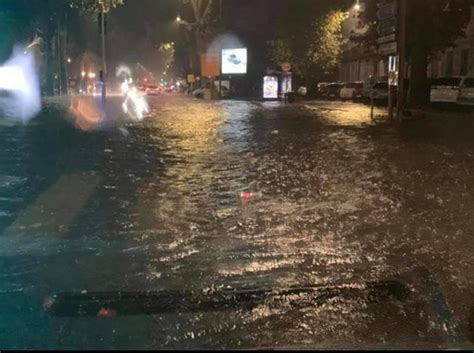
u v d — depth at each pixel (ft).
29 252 22.85
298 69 193.98
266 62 222.07
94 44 280.31
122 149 54.03
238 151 53.72
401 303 18.01
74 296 18.30
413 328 16.17
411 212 30.07
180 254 22.77
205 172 41.96
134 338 15.26
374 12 127.75
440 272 20.90
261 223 27.68
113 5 105.81
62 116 95.45
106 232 25.91
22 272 20.49
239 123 85.81
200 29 216.33
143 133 69.41
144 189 35.53
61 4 101.76
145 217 28.71
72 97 180.45
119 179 38.78
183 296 18.38
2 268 20.89
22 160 46.19
